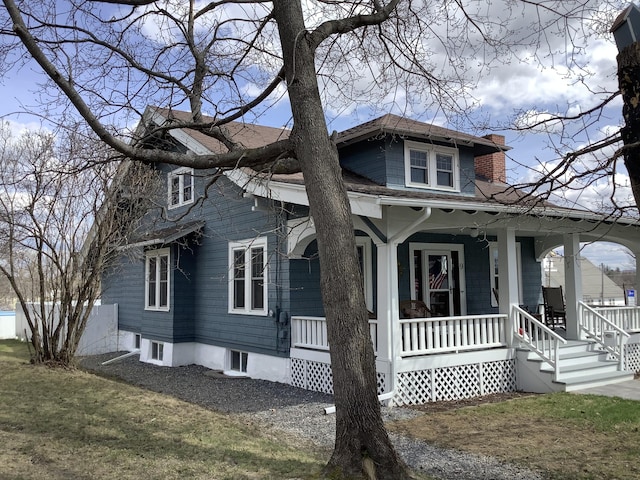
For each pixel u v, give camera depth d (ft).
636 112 10.08
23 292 50.72
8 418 23.17
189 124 22.89
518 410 27.94
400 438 23.52
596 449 21.09
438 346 32.48
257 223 40.68
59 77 17.89
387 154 40.57
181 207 51.55
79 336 40.01
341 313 16.75
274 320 38.91
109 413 25.17
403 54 26.32
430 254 44.88
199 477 16.88
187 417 25.52
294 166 22.20
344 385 16.42
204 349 47.39
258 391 35.50
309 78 18.70
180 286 48.39
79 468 17.22
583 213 33.14
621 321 41.70
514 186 19.58
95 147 29.12
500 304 35.99
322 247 17.30
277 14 19.34
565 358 35.04
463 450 21.49
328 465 16.30
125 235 40.83
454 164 44.19
